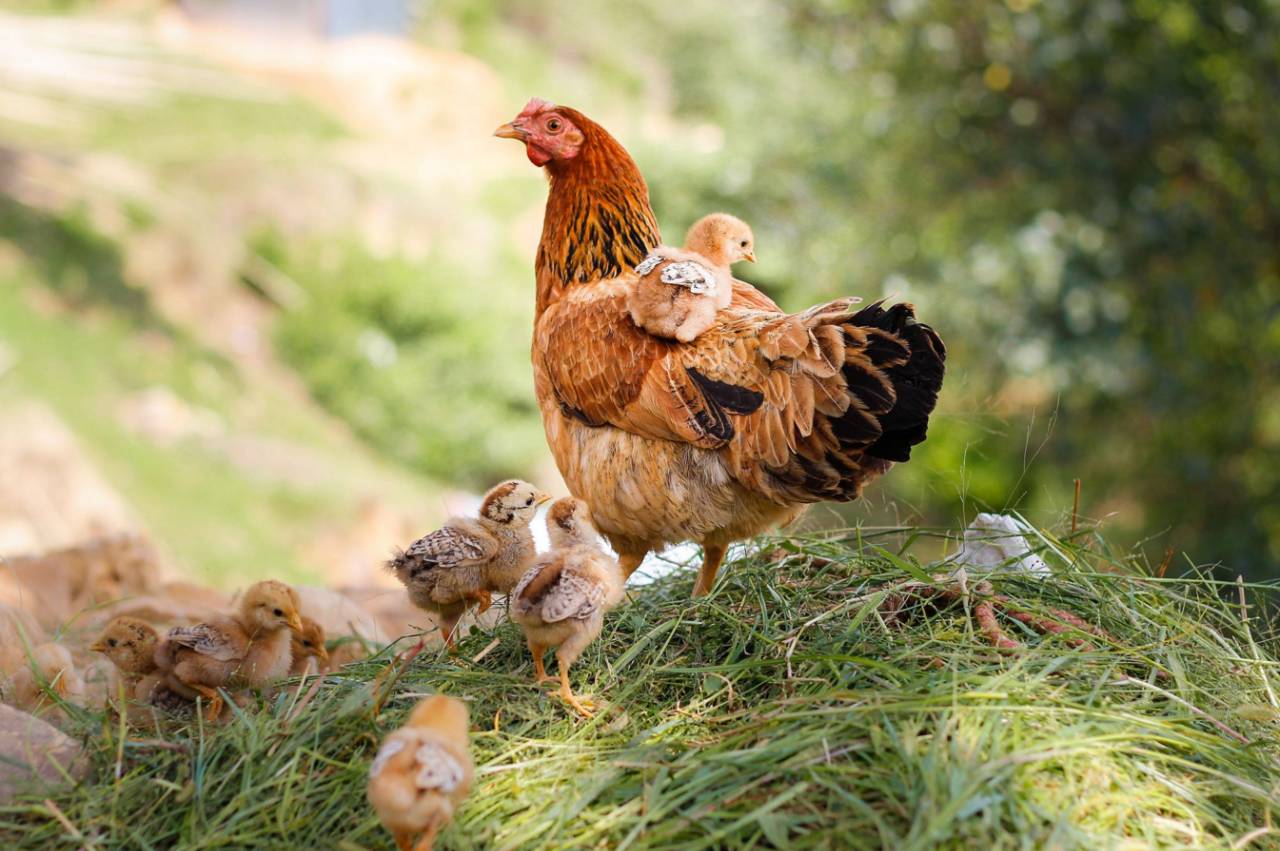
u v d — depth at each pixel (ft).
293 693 6.72
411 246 25.45
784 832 5.99
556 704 6.55
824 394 6.75
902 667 6.50
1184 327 13.60
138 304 21.39
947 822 5.92
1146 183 13.41
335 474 19.04
